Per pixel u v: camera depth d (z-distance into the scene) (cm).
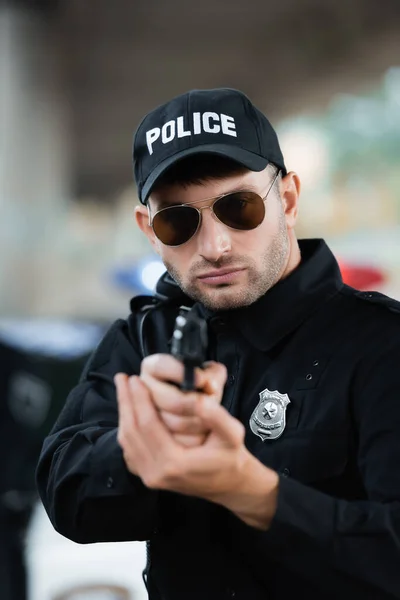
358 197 1423
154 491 148
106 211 2752
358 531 131
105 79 2300
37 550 332
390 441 140
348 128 1512
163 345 169
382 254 1103
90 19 1917
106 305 1345
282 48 2050
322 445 147
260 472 129
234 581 150
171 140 157
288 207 166
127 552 336
